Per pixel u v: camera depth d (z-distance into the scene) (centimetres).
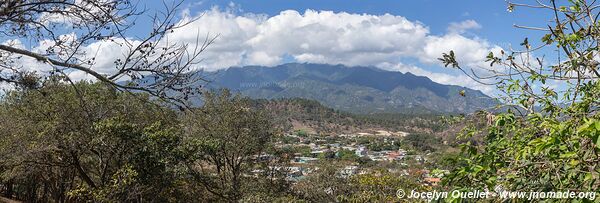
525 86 353
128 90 417
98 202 1728
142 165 1773
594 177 248
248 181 2603
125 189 1719
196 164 2488
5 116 1745
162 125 2036
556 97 342
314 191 2738
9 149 1734
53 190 2828
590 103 308
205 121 2428
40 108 1714
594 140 224
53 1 394
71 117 1777
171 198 2077
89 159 2047
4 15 375
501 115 322
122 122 1748
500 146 311
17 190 3375
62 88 1667
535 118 304
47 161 1939
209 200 2436
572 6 329
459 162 314
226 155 2512
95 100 1792
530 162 285
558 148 271
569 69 342
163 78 418
